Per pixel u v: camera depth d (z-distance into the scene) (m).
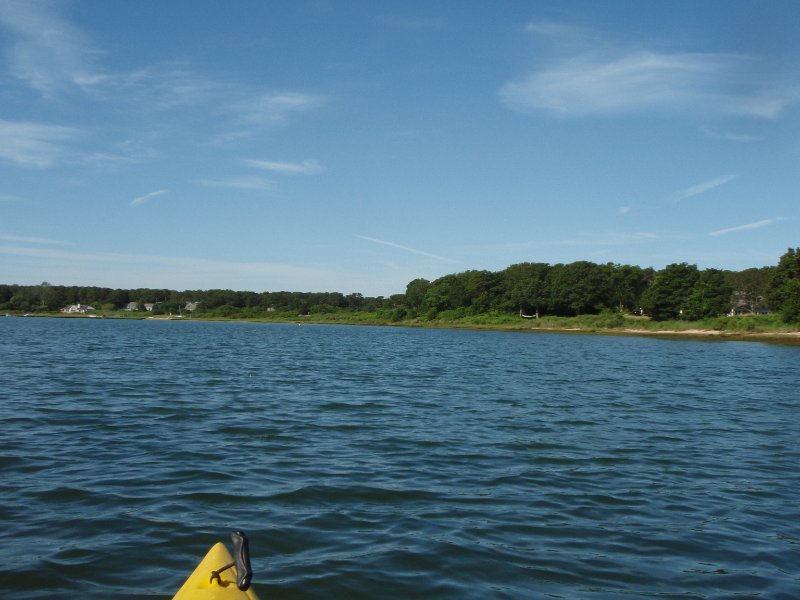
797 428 15.62
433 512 8.58
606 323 99.75
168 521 7.92
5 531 7.46
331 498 9.09
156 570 6.47
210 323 161.25
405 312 144.25
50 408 15.99
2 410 15.51
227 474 10.20
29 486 9.25
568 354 46.88
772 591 6.33
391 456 11.80
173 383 22.20
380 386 23.14
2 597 5.79
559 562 6.96
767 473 11.09
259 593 5.99
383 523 8.08
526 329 109.19
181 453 11.55
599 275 112.19
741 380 28.20
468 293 134.75
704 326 84.94
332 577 6.38
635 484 10.23
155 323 145.12
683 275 97.44
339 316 163.88
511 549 7.30
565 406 18.72
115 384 21.34
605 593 6.22
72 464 10.56
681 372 32.22
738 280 132.88
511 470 10.95
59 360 31.03
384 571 6.57
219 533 7.55
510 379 26.80
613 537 7.79
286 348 49.28
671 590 6.32
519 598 6.05
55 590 5.96
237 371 27.84
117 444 12.14
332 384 23.52
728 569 6.88
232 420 15.11
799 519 8.65
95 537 7.33
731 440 13.98
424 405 18.34
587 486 10.06
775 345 63.53
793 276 81.00
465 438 13.58
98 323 124.62
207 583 4.59
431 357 40.97
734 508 9.08
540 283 117.12
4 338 53.12
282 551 7.05
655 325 92.12
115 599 5.80
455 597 6.03
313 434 13.69
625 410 18.19
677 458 12.12
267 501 8.86
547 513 8.66
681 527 8.22
